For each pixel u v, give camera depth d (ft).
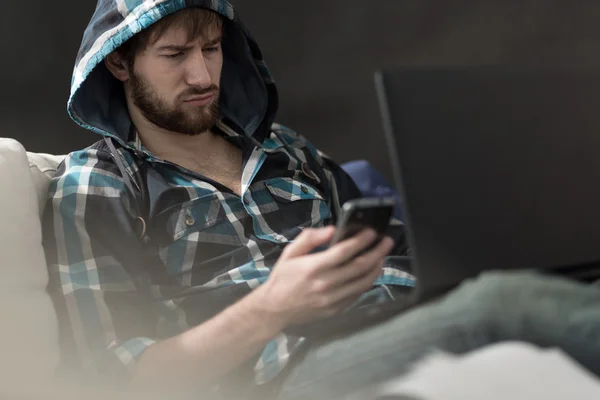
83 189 4.47
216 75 4.96
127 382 3.99
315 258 3.51
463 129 3.30
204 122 4.87
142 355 4.02
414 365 3.06
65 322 4.22
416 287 3.20
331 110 9.93
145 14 4.59
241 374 4.27
